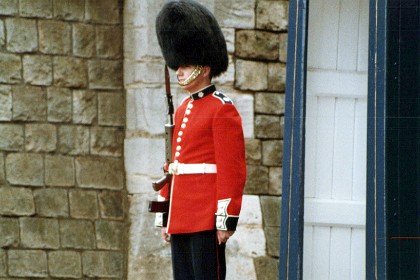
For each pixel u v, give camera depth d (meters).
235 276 13.70
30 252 14.34
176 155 10.52
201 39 10.59
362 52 11.01
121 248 14.47
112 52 14.57
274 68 14.22
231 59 14.08
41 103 14.42
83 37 14.52
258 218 13.92
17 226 14.34
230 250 13.74
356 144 11.02
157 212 10.66
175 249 10.57
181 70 10.61
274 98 14.22
